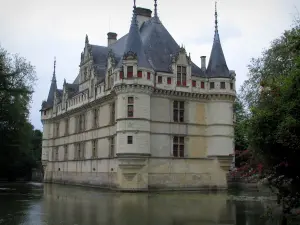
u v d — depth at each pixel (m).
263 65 46.59
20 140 52.09
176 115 47.41
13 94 48.16
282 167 16.12
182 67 48.09
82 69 59.69
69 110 62.22
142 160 43.38
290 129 14.55
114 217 22.55
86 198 35.03
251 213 24.36
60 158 66.19
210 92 48.66
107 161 49.19
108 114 50.09
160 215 23.47
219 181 47.25
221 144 47.66
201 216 23.00
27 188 51.47
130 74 43.91
